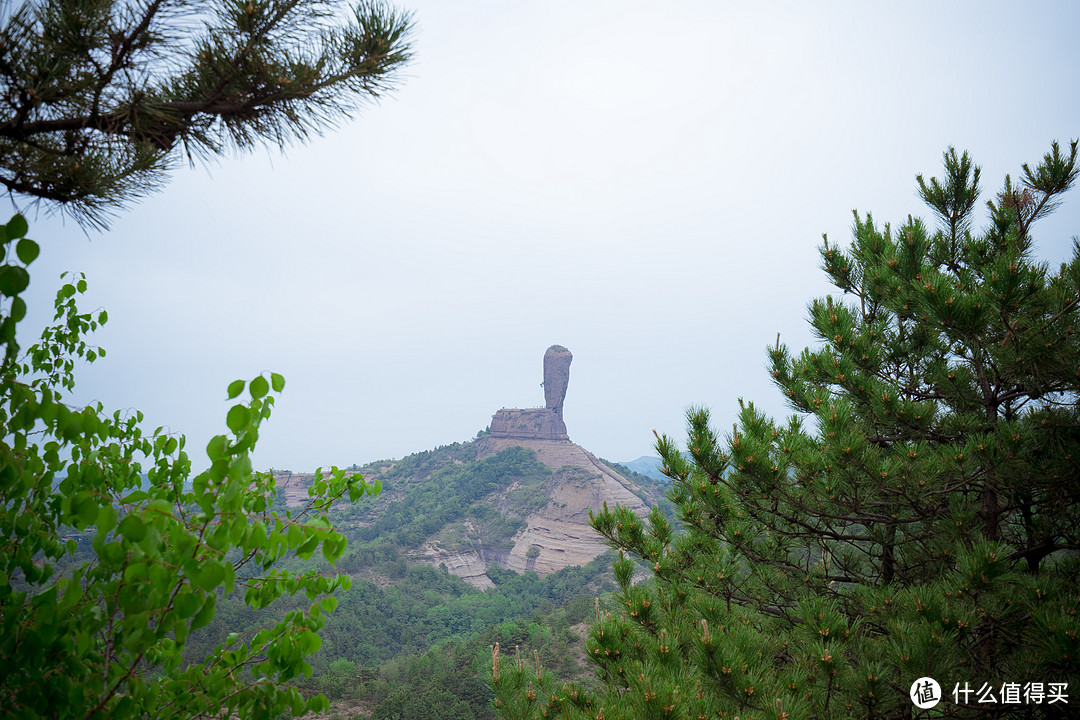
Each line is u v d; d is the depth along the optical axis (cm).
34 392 266
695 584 758
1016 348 631
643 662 582
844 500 717
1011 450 589
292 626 319
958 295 631
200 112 351
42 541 301
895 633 531
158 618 234
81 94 308
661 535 789
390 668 6519
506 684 552
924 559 753
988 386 731
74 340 396
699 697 476
